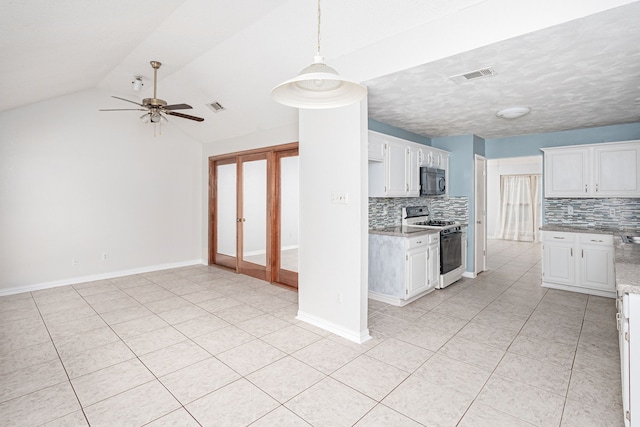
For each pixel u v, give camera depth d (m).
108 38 2.95
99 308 3.68
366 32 2.55
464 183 5.12
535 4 1.92
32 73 3.20
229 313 3.54
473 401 2.01
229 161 5.60
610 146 4.22
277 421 1.84
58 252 4.57
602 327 3.13
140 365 2.44
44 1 2.01
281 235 4.74
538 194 9.09
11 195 4.19
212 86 4.11
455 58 2.30
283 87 1.44
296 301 3.96
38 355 2.59
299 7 2.54
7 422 1.82
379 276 3.91
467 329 3.10
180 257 5.89
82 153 4.74
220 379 2.26
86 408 1.95
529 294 4.20
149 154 5.44
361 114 2.82
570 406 1.96
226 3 2.57
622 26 1.87
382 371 2.36
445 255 4.44
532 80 2.73
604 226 4.50
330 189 3.03
